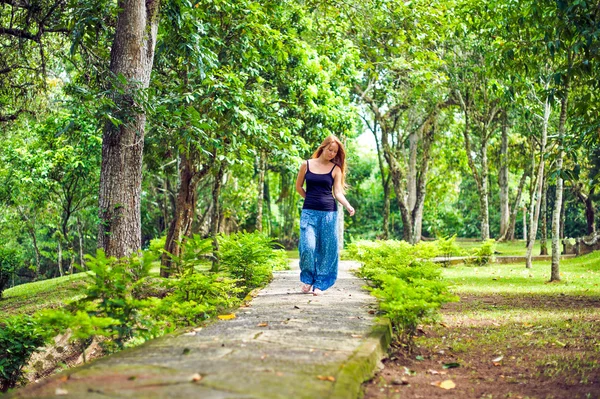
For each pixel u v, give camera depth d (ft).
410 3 48.70
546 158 38.70
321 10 52.65
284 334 16.37
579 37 31.58
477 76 76.74
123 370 11.59
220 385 10.38
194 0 38.70
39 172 69.46
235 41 44.57
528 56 41.93
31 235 97.14
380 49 54.39
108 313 16.80
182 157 49.39
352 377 11.53
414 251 45.70
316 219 27.04
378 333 16.51
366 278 37.68
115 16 31.99
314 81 56.54
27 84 42.98
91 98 28.81
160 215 111.86
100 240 30.09
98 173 76.18
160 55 41.70
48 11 36.83
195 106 41.22
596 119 33.45
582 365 16.30
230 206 107.04
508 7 40.50
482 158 89.30
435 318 18.22
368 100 98.94
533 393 13.29
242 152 40.06
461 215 167.43
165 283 22.70
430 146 103.86
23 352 23.49
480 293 37.63
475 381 14.39
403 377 14.26
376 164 165.78
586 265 63.26
